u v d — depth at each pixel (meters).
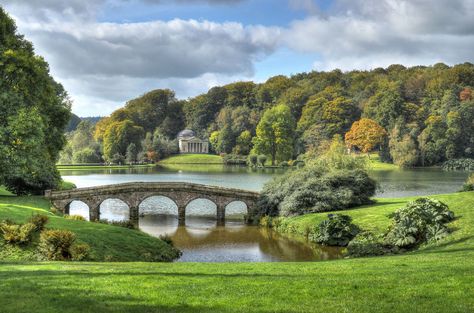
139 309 13.26
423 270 18.41
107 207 68.94
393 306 13.09
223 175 124.94
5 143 36.47
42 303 13.62
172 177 119.00
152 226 53.31
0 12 42.84
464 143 146.25
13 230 29.12
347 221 42.38
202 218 59.31
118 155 175.25
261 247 41.38
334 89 191.50
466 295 13.84
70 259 27.31
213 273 19.28
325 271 19.80
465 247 27.72
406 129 149.50
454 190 80.81
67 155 186.38
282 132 161.25
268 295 14.68
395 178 106.44
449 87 172.62
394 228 35.09
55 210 48.31
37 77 44.00
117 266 21.73
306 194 51.16
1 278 17.25
